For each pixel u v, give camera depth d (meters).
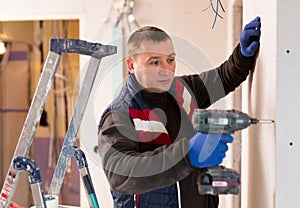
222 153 1.23
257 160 1.58
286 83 1.22
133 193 1.33
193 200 1.63
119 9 3.29
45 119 4.52
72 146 1.83
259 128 1.53
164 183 1.26
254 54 1.65
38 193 1.46
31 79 4.71
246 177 1.92
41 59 4.64
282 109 1.23
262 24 1.52
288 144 1.22
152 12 3.27
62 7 3.43
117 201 1.67
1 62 4.70
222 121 1.22
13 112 4.76
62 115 4.44
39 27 4.59
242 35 1.61
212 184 1.20
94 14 3.36
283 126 1.23
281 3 1.22
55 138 4.50
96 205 1.78
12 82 4.75
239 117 1.24
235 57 1.73
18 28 4.66
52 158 4.50
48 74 1.53
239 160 2.55
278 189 1.23
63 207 2.19
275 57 1.24
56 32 4.52
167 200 1.61
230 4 2.82
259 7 1.60
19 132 4.77
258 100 1.56
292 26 1.22
